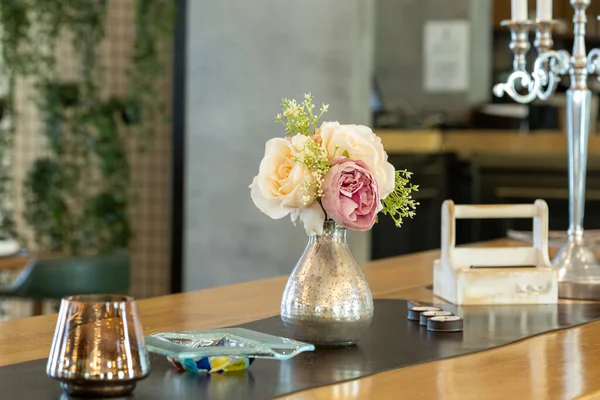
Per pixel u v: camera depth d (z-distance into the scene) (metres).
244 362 1.48
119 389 1.31
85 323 1.31
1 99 5.65
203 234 5.75
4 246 4.16
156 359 1.54
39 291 3.83
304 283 1.67
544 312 2.08
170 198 5.99
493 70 7.14
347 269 1.68
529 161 6.23
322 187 1.62
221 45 5.63
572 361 1.59
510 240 3.43
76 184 5.71
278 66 5.52
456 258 2.26
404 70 7.26
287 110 1.71
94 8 5.65
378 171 1.67
